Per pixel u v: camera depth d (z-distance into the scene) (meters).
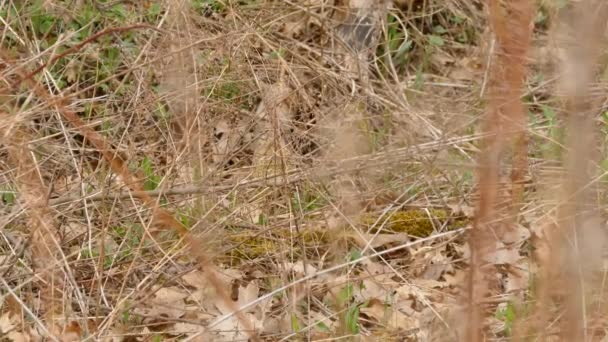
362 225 4.77
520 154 2.42
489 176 2.09
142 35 5.87
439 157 5.50
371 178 5.04
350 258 4.42
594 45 1.82
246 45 5.66
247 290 4.27
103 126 5.31
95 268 4.14
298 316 4.10
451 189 5.31
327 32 6.53
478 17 7.24
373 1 6.66
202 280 4.28
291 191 4.95
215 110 5.43
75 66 5.87
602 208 3.70
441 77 6.84
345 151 3.52
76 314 4.09
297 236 4.60
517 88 1.97
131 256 4.48
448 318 3.96
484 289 2.30
